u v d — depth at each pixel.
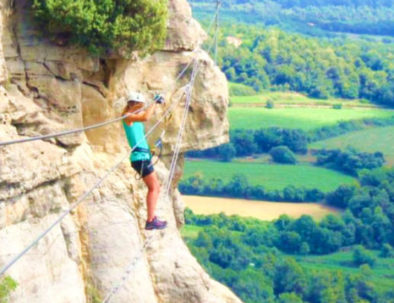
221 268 94.75
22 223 25.73
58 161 27.20
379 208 119.44
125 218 29.69
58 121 29.03
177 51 33.34
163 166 33.09
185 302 30.95
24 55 28.52
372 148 153.00
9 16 28.00
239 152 147.25
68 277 27.17
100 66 30.47
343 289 96.31
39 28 28.67
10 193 24.92
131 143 22.52
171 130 33.31
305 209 125.00
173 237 31.84
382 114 176.25
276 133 151.62
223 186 128.00
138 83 32.50
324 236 110.38
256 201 126.31
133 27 29.33
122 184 30.11
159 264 30.81
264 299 90.19
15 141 17.02
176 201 37.16
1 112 25.41
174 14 33.19
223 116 34.84
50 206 26.97
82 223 28.86
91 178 29.25
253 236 109.69
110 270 28.86
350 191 125.81
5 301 24.09
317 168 144.25
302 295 94.19
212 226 106.56
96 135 30.72
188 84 32.12
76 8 28.19
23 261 25.31
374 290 98.62
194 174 131.62
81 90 30.09
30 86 28.67
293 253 108.88
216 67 34.94
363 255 107.81
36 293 25.53
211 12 182.38
